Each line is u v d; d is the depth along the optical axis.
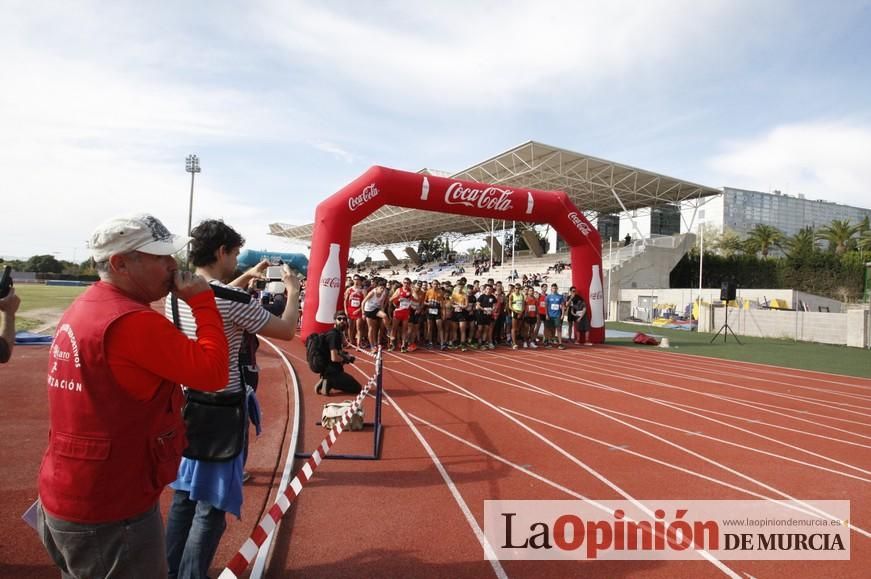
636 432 5.73
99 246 1.56
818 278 33.03
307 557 2.99
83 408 1.46
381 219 36.75
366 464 4.53
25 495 3.66
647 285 29.20
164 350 1.49
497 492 3.99
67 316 1.55
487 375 9.25
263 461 4.50
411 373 9.22
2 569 2.74
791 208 104.12
